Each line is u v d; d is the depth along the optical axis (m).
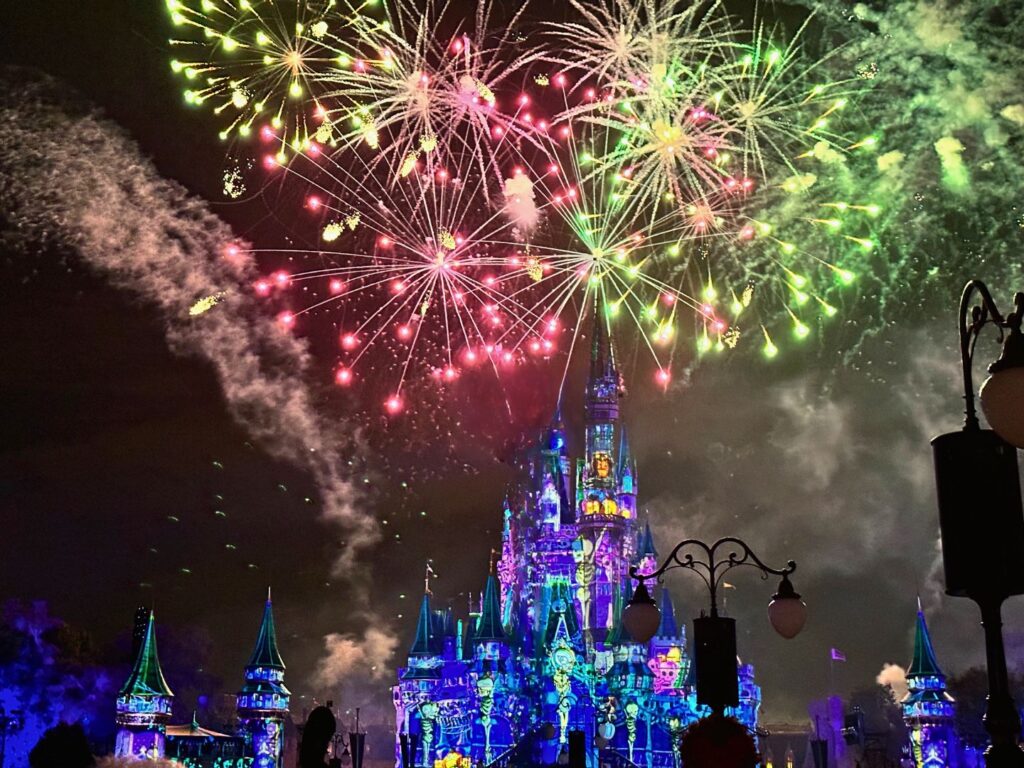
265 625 107.44
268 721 103.31
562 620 122.50
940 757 98.75
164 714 87.00
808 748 118.06
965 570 10.55
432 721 124.56
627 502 134.25
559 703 118.50
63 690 99.62
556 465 138.75
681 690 120.56
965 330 11.96
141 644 88.88
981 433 10.80
